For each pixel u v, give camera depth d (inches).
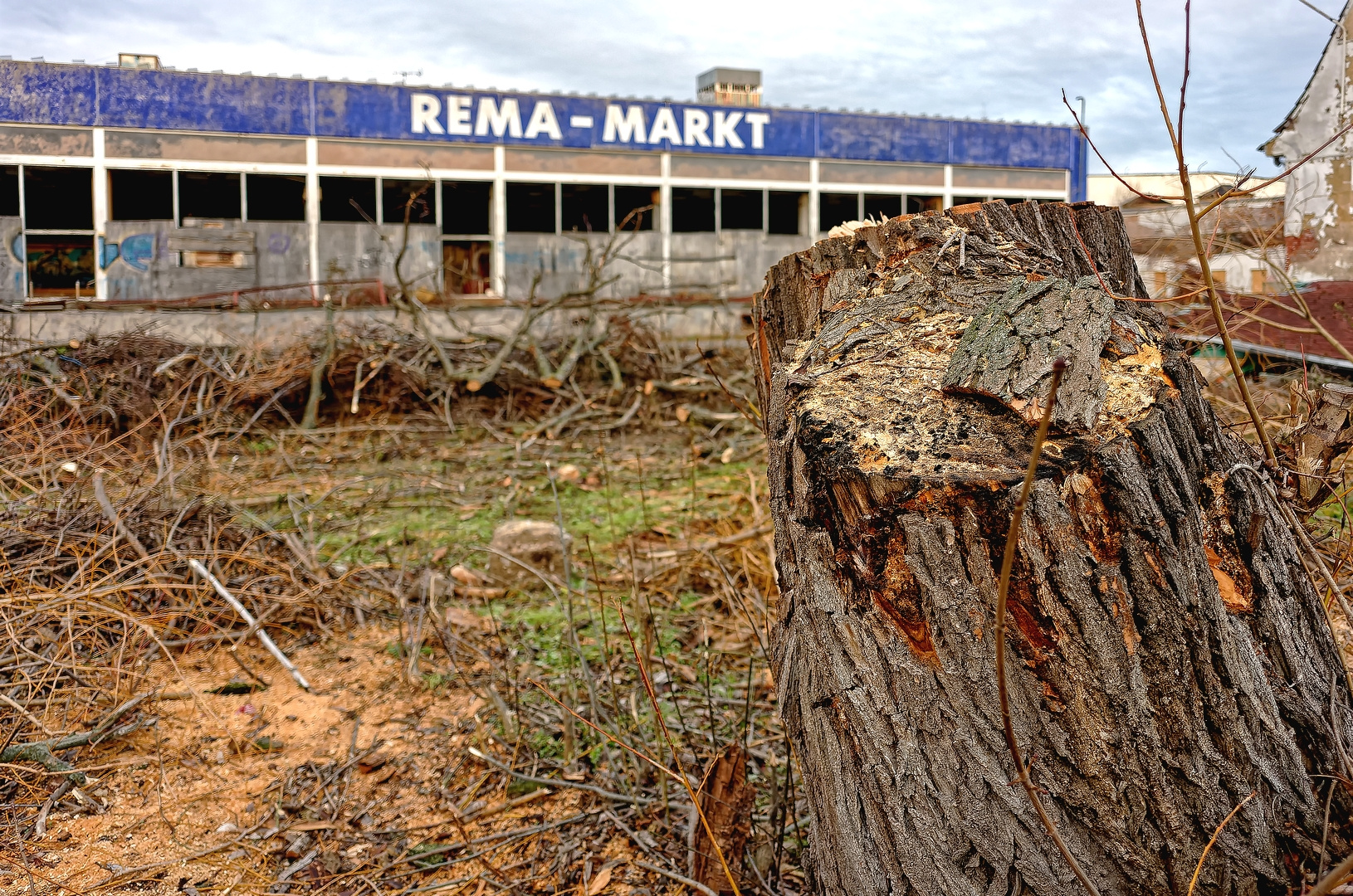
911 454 66.3
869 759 69.2
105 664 163.0
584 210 920.3
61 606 170.2
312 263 753.0
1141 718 62.2
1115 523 62.2
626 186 860.6
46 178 756.0
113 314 546.3
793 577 76.7
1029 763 63.8
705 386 456.8
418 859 116.6
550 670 169.8
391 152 778.8
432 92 785.6
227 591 195.6
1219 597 63.9
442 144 791.1
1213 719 63.2
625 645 179.9
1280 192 387.2
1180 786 63.2
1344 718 71.6
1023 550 61.6
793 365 82.8
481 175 802.8
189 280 722.2
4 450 281.0
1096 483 62.4
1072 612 61.5
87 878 110.7
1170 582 62.1
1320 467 81.1
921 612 66.1
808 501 70.2
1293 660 68.3
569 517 288.8
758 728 142.5
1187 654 62.5
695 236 864.3
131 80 708.0
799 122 898.1
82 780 131.3
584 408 455.5
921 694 66.2
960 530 63.2
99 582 173.9
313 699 163.3
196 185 800.3
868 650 68.1
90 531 201.0
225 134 733.9
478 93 796.6
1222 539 68.7
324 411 446.6
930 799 66.7
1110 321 73.2
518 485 326.0
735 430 419.8
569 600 166.7
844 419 71.4
